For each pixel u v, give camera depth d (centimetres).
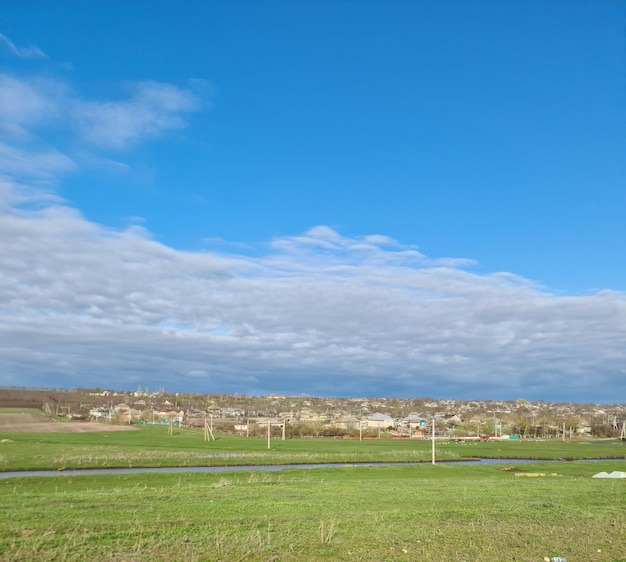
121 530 2147
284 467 7381
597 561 1880
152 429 17688
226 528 2228
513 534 2223
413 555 1886
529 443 16012
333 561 1797
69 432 15050
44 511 2617
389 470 6650
